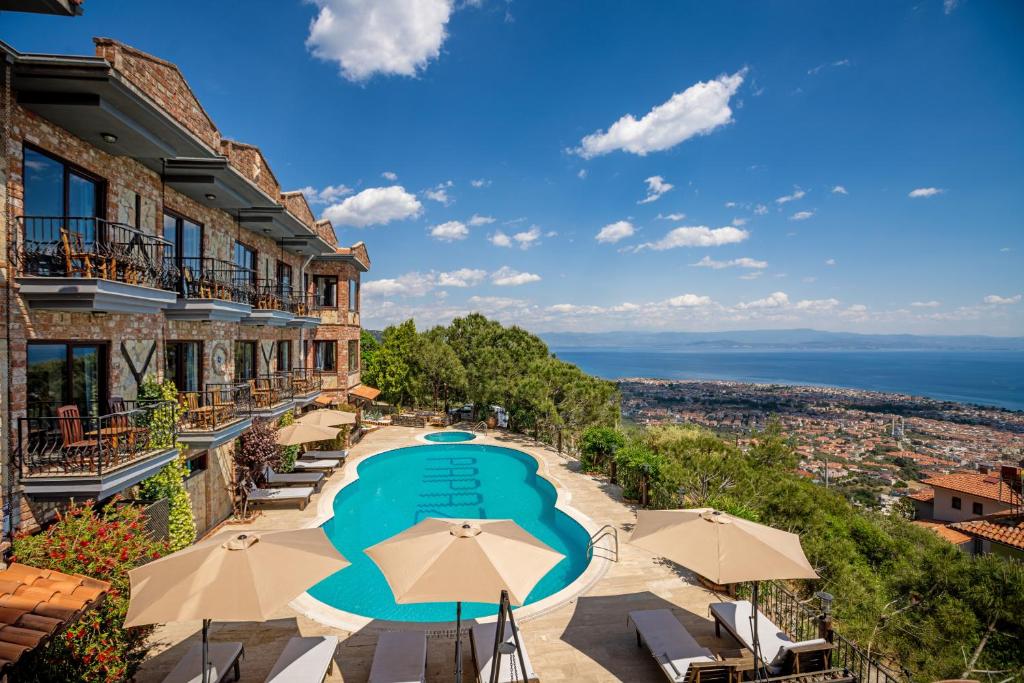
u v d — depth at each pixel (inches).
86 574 270.2
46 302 306.3
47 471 306.0
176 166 445.7
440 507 689.0
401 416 1249.4
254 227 674.8
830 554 544.1
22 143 304.5
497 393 1142.3
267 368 733.9
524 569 252.7
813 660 272.7
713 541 273.4
